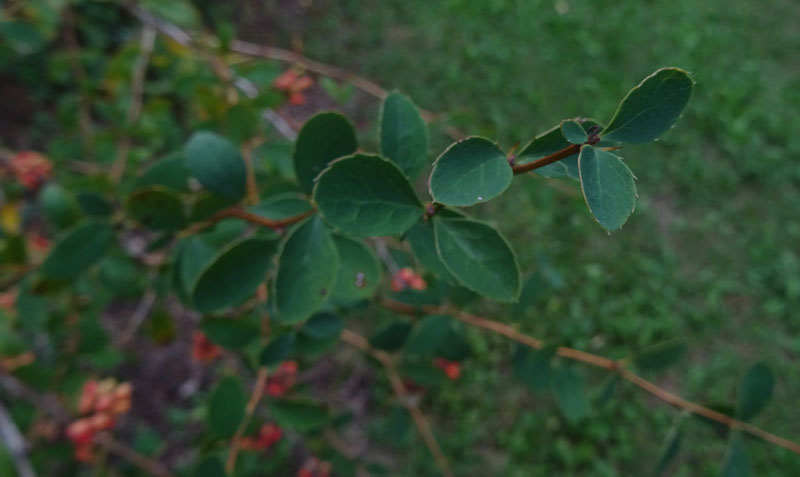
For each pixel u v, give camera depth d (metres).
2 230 0.40
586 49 1.15
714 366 0.77
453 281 0.20
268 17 1.10
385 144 0.22
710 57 1.18
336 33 1.11
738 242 0.91
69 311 0.45
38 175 0.47
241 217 0.25
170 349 0.70
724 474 0.29
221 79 0.43
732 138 1.02
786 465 0.70
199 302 0.22
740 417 0.29
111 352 0.44
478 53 1.10
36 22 0.53
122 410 0.34
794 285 0.85
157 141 0.55
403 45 1.11
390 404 0.70
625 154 0.97
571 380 0.34
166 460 0.63
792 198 0.96
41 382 0.38
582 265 0.85
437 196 0.15
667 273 0.85
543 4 1.25
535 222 0.87
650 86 0.14
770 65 1.19
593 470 0.70
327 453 0.47
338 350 0.73
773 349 0.81
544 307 0.79
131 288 0.41
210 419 0.29
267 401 0.33
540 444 0.70
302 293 0.20
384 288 0.50
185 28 0.54
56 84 0.86
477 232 0.18
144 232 0.55
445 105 1.03
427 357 0.36
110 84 0.52
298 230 0.21
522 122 1.02
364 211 0.18
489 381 0.73
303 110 0.96
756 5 1.32
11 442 0.31
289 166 0.38
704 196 0.95
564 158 0.16
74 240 0.30
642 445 0.72
